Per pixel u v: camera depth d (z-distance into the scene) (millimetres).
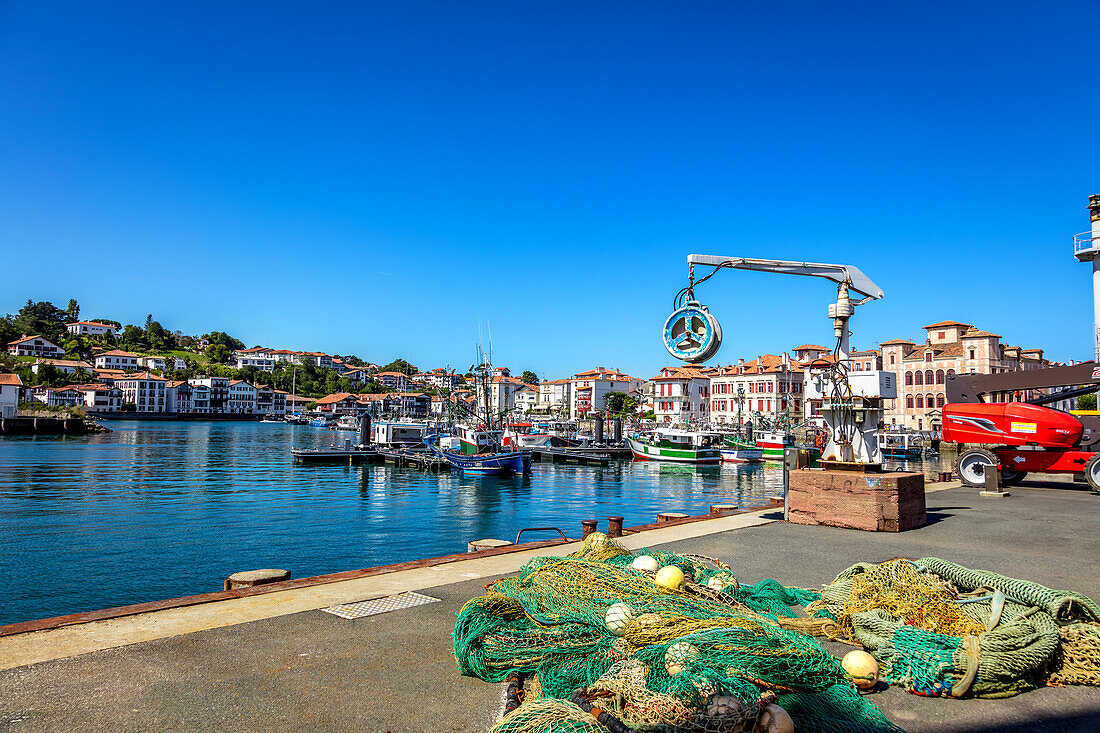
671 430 64938
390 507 33281
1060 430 16203
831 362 11797
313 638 5441
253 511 30766
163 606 6258
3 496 33875
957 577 5746
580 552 6348
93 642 5293
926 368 84438
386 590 6906
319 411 183625
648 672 3633
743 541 9547
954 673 4426
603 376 156375
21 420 98562
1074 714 4176
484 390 62344
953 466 54875
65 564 19797
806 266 11219
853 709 3748
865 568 5840
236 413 186125
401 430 67688
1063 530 10469
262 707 4195
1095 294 36688
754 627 4082
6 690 4383
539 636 4559
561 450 66125
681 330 10227
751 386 112125
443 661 4973
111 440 85250
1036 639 4566
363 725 3979
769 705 3424
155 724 3951
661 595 4914
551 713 3297
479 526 28125
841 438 11531
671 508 33938
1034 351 90062
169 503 32562
